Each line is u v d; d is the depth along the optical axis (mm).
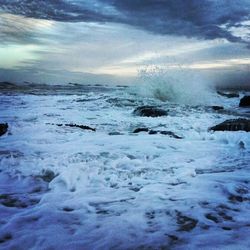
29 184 4207
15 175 4520
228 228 2861
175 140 6773
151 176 4387
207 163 5090
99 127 9078
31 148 6129
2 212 3314
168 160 5254
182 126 9078
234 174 4426
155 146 6242
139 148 6078
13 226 2969
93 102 15852
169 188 3885
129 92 19891
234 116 11594
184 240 2660
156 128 8812
